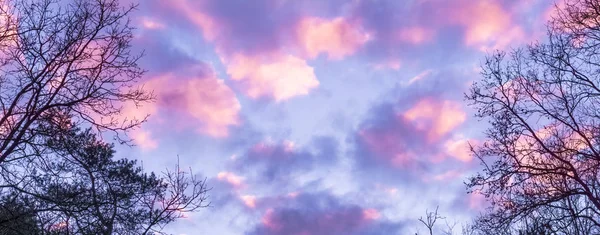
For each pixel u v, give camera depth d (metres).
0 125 10.80
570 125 13.41
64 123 11.41
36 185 11.32
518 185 13.53
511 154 13.74
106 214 13.94
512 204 13.62
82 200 12.41
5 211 10.91
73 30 11.55
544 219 13.27
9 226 10.78
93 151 14.80
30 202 11.13
